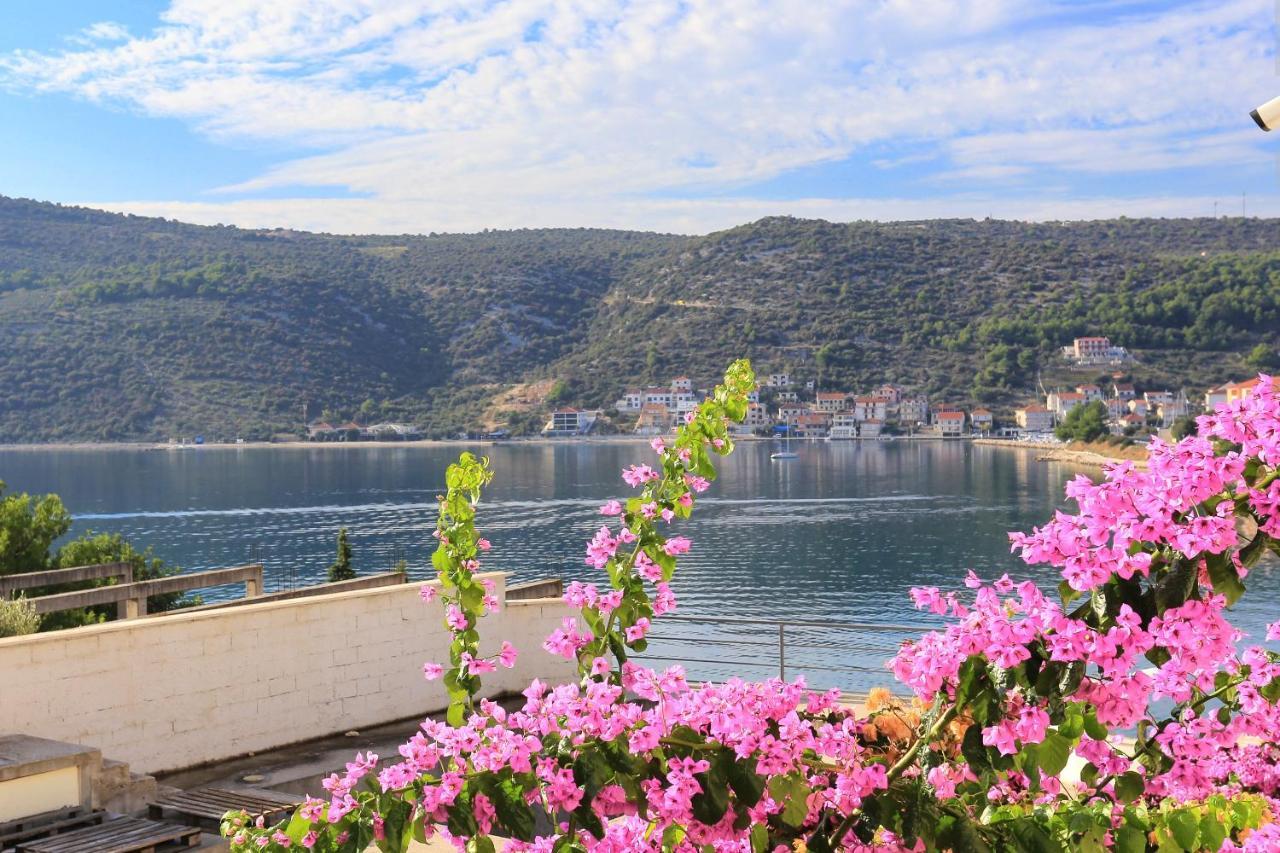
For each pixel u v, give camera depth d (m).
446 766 3.50
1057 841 3.11
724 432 3.97
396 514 123.12
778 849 3.42
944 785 3.21
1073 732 2.86
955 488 143.38
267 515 123.50
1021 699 2.93
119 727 8.54
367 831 3.37
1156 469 2.85
